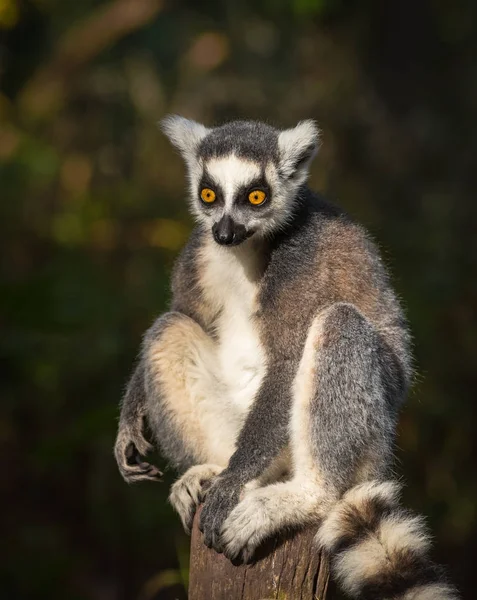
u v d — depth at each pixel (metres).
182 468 10.35
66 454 15.73
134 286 19.05
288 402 9.58
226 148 10.31
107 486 17.19
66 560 16.69
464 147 23.09
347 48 23.78
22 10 22.08
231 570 9.00
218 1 24.48
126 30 22.84
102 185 22.22
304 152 10.32
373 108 23.36
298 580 8.96
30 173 21.28
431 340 18.33
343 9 23.86
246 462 9.48
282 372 9.69
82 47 23.06
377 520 8.95
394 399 9.86
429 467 17.92
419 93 23.97
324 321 9.42
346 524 8.95
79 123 23.16
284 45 23.91
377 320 9.95
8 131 22.02
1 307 16.06
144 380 10.29
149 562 16.80
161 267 19.48
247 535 8.89
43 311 16.30
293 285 9.77
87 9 23.67
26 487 17.47
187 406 10.08
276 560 8.97
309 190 10.67
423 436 18.03
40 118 22.84
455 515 17.61
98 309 17.78
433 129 23.39
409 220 21.19
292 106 23.00
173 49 24.22
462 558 17.36
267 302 9.82
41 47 23.69
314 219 10.09
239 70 23.59
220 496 9.27
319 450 9.30
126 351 17.62
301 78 23.47
